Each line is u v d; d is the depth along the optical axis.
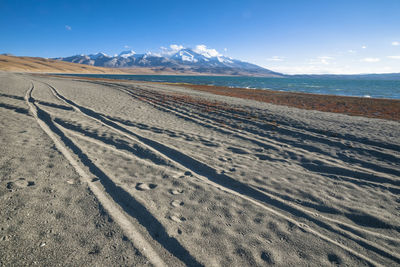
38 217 3.24
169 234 3.14
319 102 26.77
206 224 3.46
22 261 2.47
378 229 3.63
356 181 5.43
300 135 9.70
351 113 18.36
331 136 9.67
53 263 2.48
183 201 4.09
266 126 11.23
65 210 3.48
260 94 36.62
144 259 2.66
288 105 22.69
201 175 5.36
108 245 2.83
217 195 4.41
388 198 4.66
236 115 13.93
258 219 3.69
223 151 7.25
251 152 7.32
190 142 8.02
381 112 19.53
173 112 14.00
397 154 7.36
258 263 2.75
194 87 48.12
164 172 5.34
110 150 6.58
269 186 4.96
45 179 4.42
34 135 7.19
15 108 11.08
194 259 2.74
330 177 5.64
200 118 12.67
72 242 2.83
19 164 4.96
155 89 30.48
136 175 5.05
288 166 6.25
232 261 2.76
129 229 3.18
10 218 3.15
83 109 12.59
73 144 6.69
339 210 4.11
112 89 27.19
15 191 3.85
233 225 3.48
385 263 2.88
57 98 15.81
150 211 3.66
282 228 3.49
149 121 10.98
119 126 9.46
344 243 3.23
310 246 3.11
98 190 4.21
